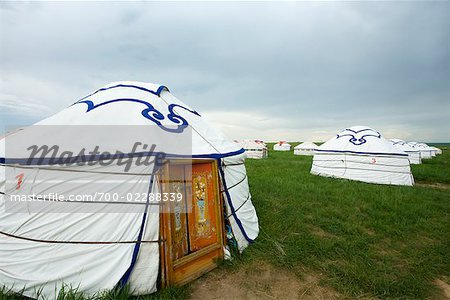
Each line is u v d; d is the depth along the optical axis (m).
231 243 3.86
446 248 4.36
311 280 3.32
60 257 2.72
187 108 4.69
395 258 4.00
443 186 10.46
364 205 6.58
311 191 7.94
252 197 6.96
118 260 2.75
